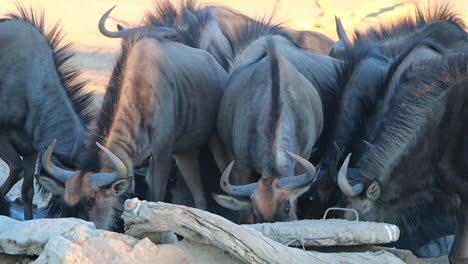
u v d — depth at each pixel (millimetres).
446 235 18391
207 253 12102
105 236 12156
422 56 19969
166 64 19859
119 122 19047
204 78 20672
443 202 17734
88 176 18156
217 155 21078
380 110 19797
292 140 18516
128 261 11773
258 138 18484
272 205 17328
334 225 13398
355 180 17984
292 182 17609
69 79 20750
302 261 12000
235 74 20500
